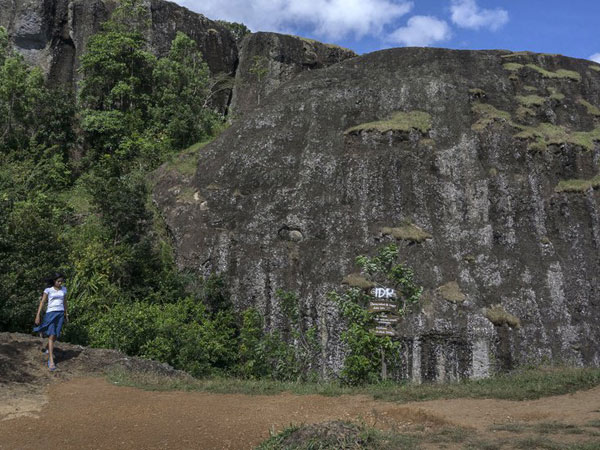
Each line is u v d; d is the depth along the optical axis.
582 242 19.83
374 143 21.12
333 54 34.62
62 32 30.17
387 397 9.38
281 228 19.39
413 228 19.14
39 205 19.62
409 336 16.48
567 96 24.27
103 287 16.80
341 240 18.91
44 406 8.43
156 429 7.47
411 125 21.55
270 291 18.19
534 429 6.79
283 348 14.95
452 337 16.62
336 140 21.61
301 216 19.55
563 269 19.00
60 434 7.21
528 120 22.70
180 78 27.81
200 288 18.25
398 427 7.26
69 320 14.81
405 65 24.80
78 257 17.70
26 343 10.92
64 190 23.62
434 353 16.48
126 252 18.09
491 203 19.86
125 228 19.42
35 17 29.31
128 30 29.58
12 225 15.33
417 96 23.12
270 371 15.17
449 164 20.70
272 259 18.69
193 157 22.67
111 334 14.23
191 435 7.23
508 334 16.91
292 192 20.25
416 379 16.03
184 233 19.80
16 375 9.60
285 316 17.69
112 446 6.82
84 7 30.31
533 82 24.55
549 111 23.19
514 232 19.44
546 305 18.00
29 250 14.95
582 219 20.36
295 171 21.02
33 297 13.46
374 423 7.31
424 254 18.39
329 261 18.41
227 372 15.46
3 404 8.31
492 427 6.98
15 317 13.04
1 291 13.00
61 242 16.67
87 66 27.17
